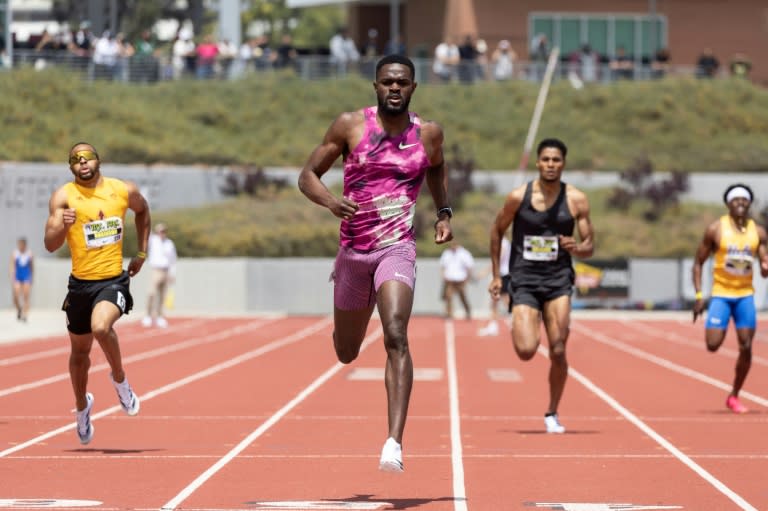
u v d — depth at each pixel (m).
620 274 76.31
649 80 112.50
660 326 65.12
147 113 99.06
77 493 17.19
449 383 35.00
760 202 96.69
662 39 120.50
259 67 109.69
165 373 38.00
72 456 20.89
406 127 16.53
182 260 76.31
